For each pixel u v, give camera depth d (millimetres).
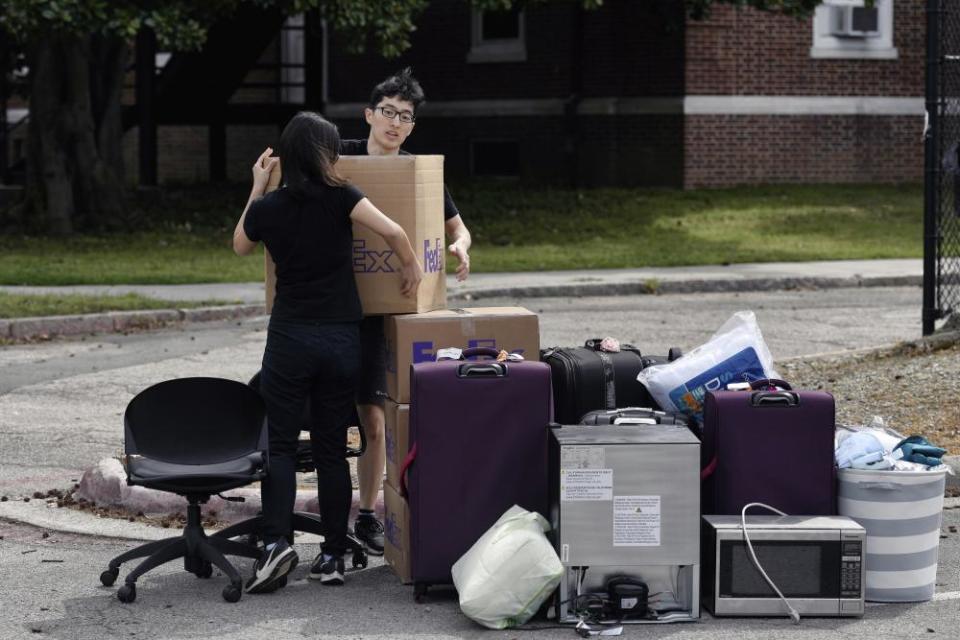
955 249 29547
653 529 12688
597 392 14328
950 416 19719
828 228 48625
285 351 13680
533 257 42375
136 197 54188
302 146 13484
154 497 16562
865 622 12797
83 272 38906
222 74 60750
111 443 20234
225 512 16344
